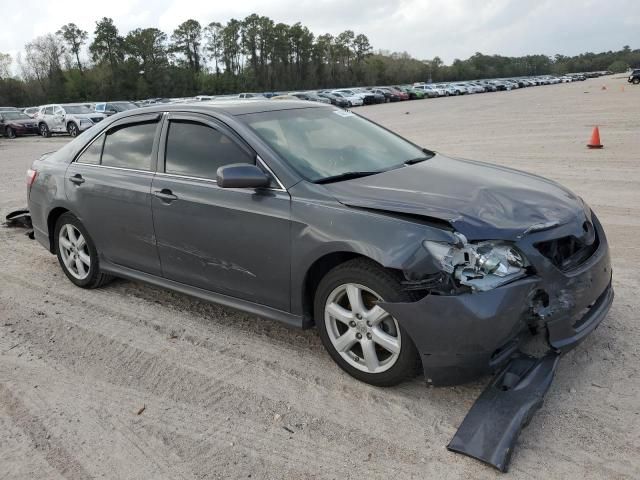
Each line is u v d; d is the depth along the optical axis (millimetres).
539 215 3184
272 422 3104
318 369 3611
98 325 4430
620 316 4070
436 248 2893
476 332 2832
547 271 2979
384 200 3211
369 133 4496
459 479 2588
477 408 2908
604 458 2668
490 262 2867
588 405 3066
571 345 3084
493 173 3951
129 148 4566
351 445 2881
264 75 116562
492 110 30953
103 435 3070
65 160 5133
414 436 2914
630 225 6422
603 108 25797
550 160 11383
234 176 3412
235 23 114188
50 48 92875
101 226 4711
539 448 2754
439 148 14539
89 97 89375
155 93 95375
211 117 4039
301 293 3498
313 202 3365
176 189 4051
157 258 4348
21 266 5980
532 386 2963
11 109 31141
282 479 2678
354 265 3188
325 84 126000
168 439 3012
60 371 3766
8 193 10617
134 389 3508
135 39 93938
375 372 3281
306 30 120500
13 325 4504
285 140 3848
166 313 4586
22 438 3078
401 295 3043
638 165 10148
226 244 3781
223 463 2805
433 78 156375
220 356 3848
